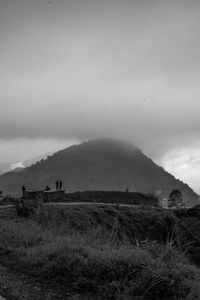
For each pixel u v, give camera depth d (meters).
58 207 35.78
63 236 14.19
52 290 8.36
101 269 8.89
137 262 8.93
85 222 30.56
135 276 8.55
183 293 7.55
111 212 39.59
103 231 15.45
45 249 11.22
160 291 7.68
